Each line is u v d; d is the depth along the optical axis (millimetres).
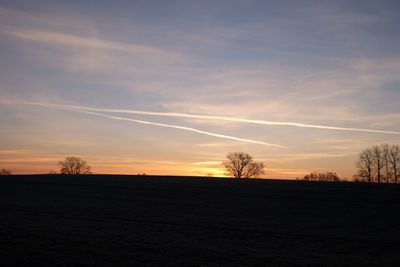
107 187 70438
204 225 37500
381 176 108812
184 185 74000
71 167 136250
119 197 59344
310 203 55625
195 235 31750
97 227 32531
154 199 57969
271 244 29766
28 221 33281
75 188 68875
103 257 22719
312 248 29047
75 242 25641
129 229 32531
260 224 39812
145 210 47344
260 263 22891
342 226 40594
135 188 69375
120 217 40594
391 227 40531
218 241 29641
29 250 23234
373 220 44500
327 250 28594
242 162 122375
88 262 21703
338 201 56875
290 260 23781
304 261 23703
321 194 62875
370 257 26688
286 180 85500
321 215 47406
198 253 24688
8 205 47188
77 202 53031
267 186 72625
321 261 23938
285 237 33156
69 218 37562
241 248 27141
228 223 39500
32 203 50219
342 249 29219
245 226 38031
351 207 52531
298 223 41625
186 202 55844
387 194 61969
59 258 22156
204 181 81625
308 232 36250
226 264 22469
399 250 29484
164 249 25234
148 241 27484
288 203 55750
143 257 23094
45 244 24688
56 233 27953
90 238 27031
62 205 49062
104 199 56969
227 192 65438
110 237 27922
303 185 73562
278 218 44656
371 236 35188
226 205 53844
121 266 21266
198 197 60531
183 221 39594
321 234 35406
